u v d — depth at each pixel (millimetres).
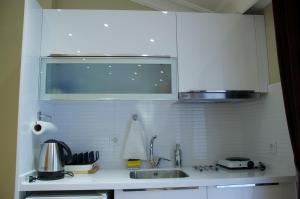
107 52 2068
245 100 2375
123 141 2369
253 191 1791
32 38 1851
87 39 2068
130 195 1721
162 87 2117
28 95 1784
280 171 1974
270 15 2156
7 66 1927
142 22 2123
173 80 2098
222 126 2484
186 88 2090
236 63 2156
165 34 2129
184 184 1737
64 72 2080
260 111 2242
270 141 2107
